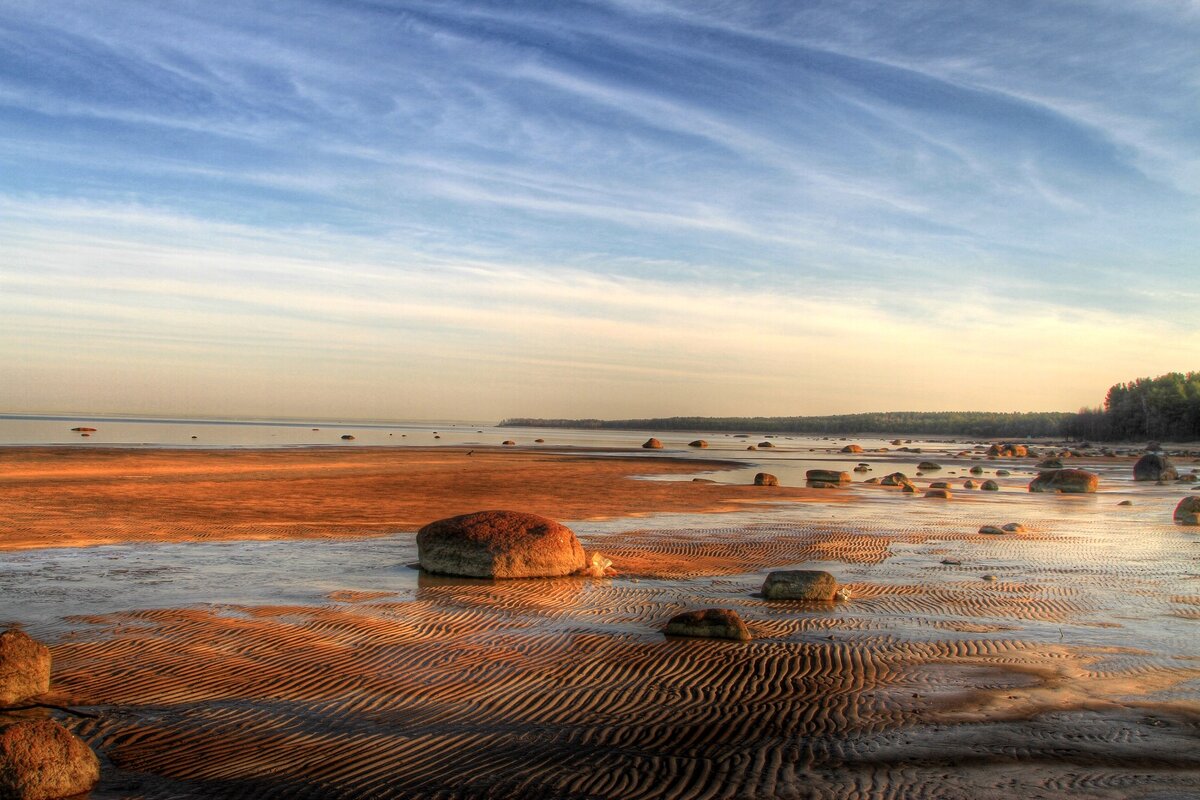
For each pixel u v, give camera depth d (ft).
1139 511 127.24
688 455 298.15
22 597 54.80
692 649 45.85
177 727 33.42
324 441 342.64
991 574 69.72
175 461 180.14
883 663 43.73
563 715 35.58
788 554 79.15
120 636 45.88
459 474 169.17
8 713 34.65
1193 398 504.02
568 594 59.82
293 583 61.31
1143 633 50.49
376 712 35.55
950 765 30.40
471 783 28.68
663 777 29.32
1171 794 27.84
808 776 29.40
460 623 50.80
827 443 541.34
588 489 143.02
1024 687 39.75
